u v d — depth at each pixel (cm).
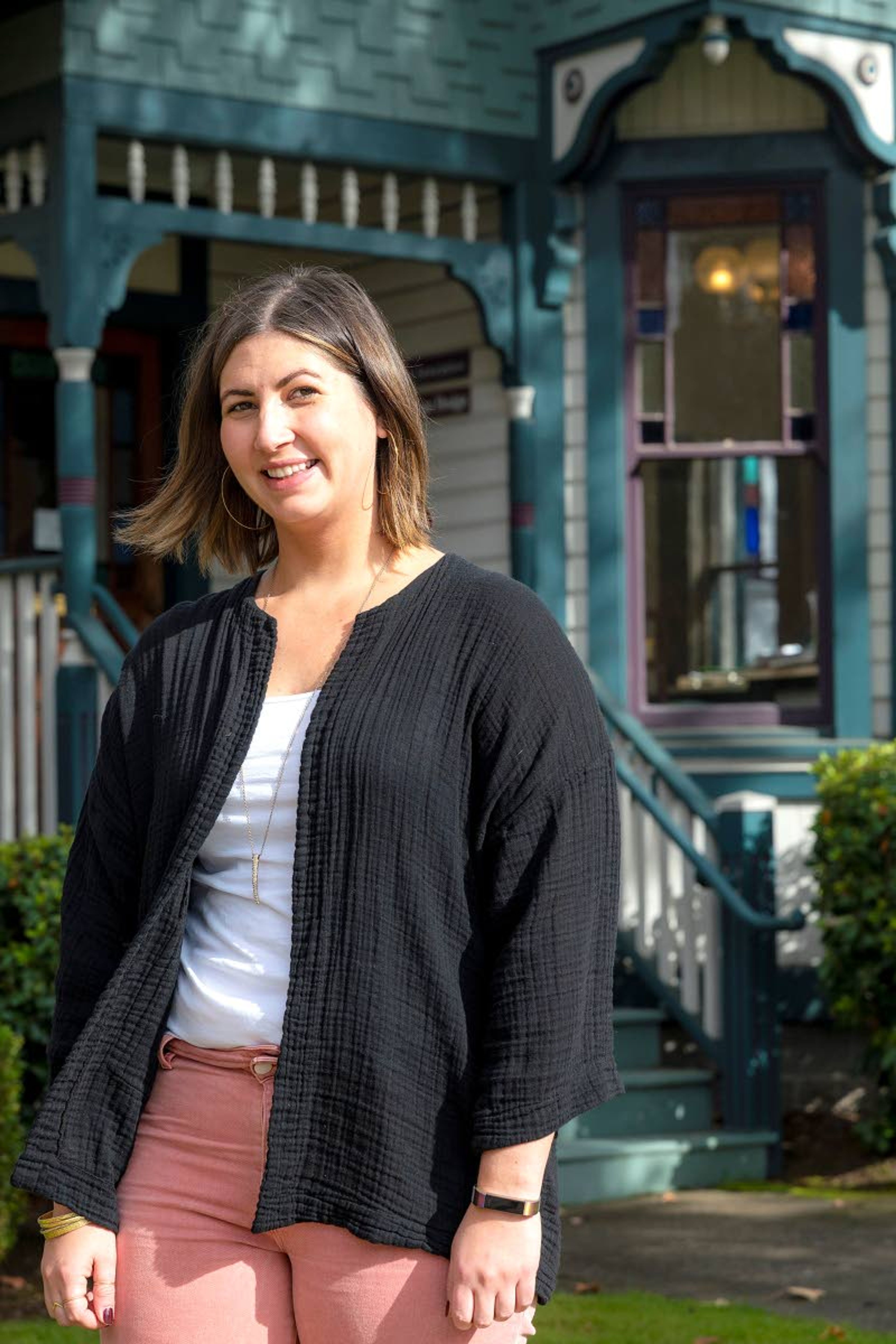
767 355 983
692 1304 587
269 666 269
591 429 988
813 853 837
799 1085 891
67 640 843
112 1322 258
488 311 976
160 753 271
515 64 981
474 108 966
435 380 1062
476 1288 241
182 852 262
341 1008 247
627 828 890
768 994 820
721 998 837
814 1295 598
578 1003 248
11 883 716
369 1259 246
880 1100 830
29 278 1058
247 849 261
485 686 255
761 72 977
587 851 253
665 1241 690
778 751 957
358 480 271
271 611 275
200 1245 255
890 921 790
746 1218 729
